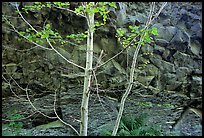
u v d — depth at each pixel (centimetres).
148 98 781
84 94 494
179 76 830
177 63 852
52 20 824
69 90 766
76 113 730
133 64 508
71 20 820
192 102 794
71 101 749
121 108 515
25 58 793
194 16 913
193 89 814
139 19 870
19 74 782
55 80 778
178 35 873
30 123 718
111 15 816
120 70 798
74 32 826
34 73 786
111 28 816
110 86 775
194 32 895
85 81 496
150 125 683
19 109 736
